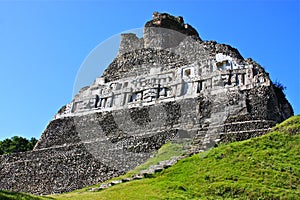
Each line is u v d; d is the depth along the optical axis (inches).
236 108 1499.8
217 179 1066.1
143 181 1168.2
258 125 1389.0
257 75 1590.8
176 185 1062.4
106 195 1064.8
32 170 1680.6
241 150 1209.4
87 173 1552.7
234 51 1865.2
